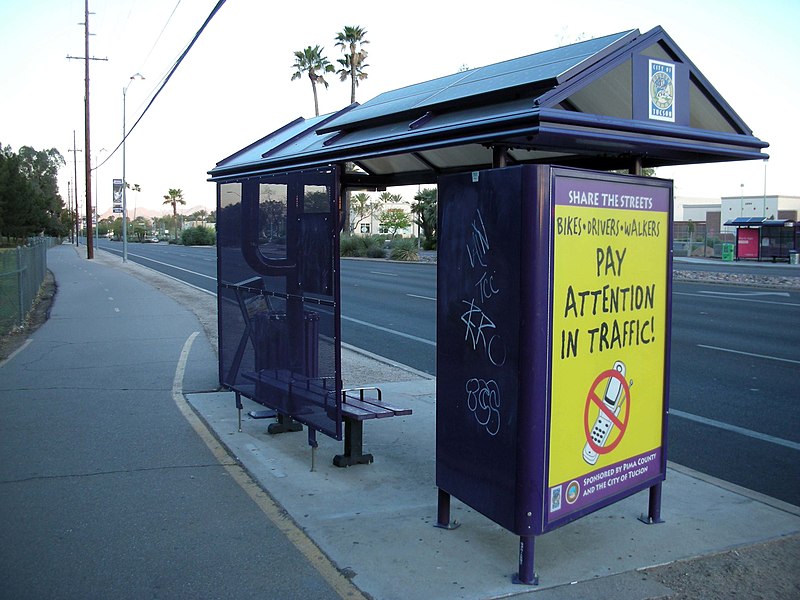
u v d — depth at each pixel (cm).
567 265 423
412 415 789
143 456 641
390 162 712
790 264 4138
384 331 1498
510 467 422
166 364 1053
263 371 699
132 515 512
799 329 1512
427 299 2133
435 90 554
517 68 491
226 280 795
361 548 463
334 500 544
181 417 768
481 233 439
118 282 2677
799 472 643
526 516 416
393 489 568
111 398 848
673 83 462
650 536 487
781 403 887
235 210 771
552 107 434
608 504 461
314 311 609
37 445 669
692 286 2670
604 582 423
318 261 596
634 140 430
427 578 425
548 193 410
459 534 485
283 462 629
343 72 6153
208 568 436
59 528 490
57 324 1488
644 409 482
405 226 7331
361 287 2542
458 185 458
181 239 10525
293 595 405
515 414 418
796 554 462
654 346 485
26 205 6969
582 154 568
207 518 508
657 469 497
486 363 439
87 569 434
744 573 435
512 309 417
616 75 437
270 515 515
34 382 931
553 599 403
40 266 2622
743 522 512
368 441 694
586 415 441
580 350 434
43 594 405
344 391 650
